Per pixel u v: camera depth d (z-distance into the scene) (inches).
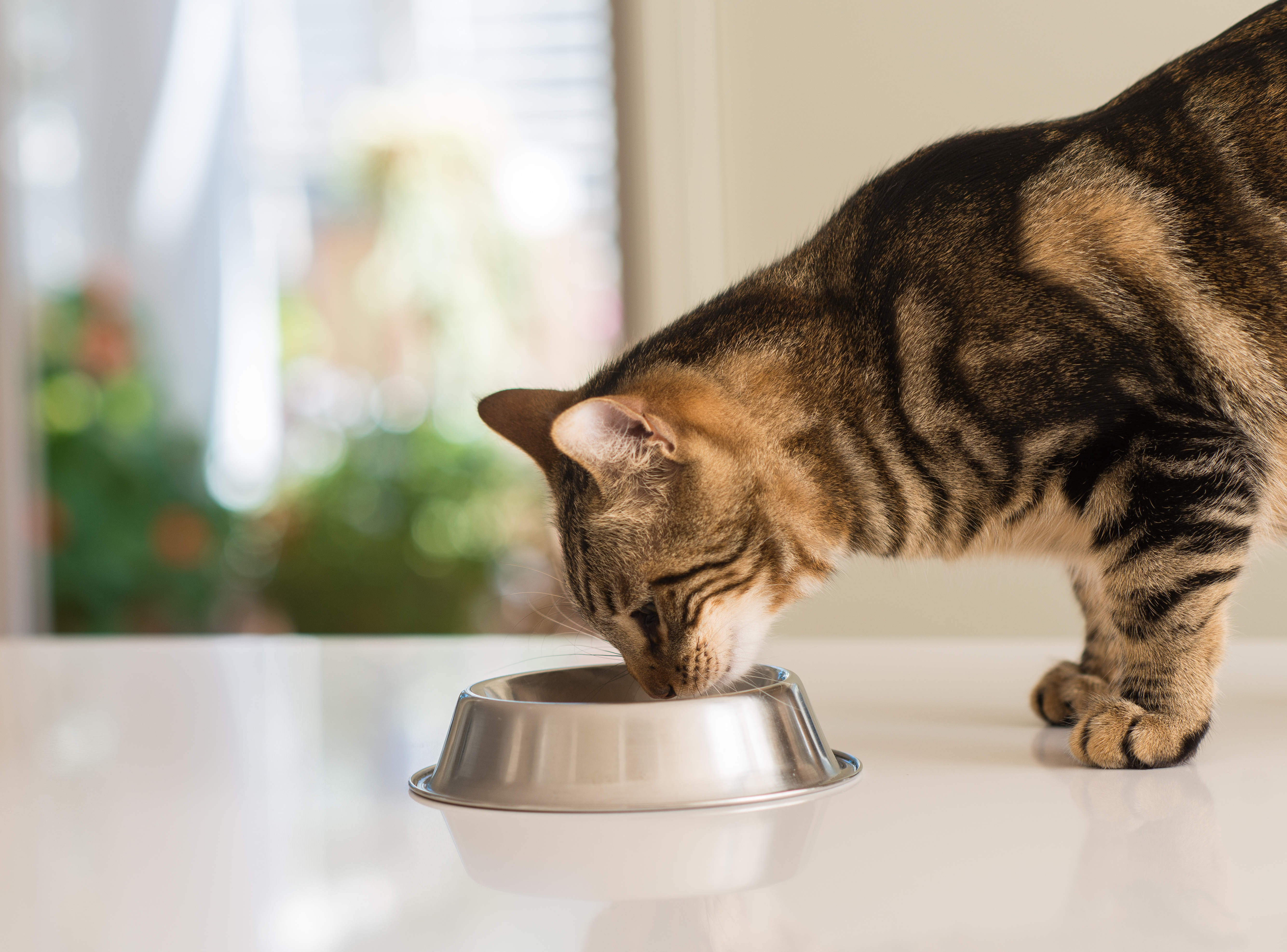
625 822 48.6
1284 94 65.9
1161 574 61.6
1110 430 61.8
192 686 90.1
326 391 249.4
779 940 35.4
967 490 66.2
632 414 64.9
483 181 242.8
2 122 199.3
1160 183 65.0
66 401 212.4
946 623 115.0
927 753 62.1
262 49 258.8
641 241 119.8
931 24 109.6
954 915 37.2
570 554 76.0
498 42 246.8
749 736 52.9
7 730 75.5
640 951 34.8
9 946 37.4
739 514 70.1
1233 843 44.6
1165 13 104.3
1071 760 60.1
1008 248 64.3
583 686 71.9
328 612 207.6
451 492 211.6
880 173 77.7
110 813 53.8
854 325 68.8
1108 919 36.6
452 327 241.1
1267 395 63.8
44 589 198.1
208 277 258.8
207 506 225.8
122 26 245.9
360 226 252.7
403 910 39.1
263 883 42.8
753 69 115.3
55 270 232.2
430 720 74.5
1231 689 78.0
